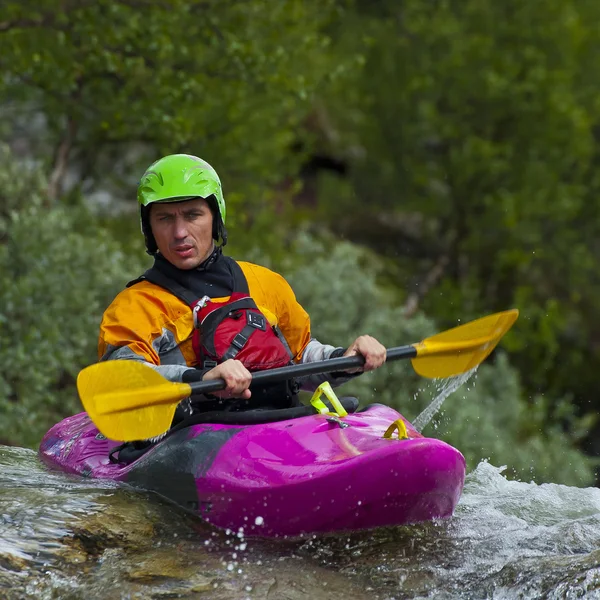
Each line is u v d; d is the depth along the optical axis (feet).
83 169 114.01
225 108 98.22
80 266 84.07
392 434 40.01
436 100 152.97
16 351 77.05
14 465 49.60
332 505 37.99
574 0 154.81
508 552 38.68
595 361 151.33
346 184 166.50
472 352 46.78
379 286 144.77
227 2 87.30
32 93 100.58
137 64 86.79
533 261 153.69
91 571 34.68
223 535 39.22
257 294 45.68
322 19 102.63
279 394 43.86
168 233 43.68
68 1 83.97
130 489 42.27
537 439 100.53
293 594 34.06
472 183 150.20
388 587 35.27
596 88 151.33
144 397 38.68
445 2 150.20
